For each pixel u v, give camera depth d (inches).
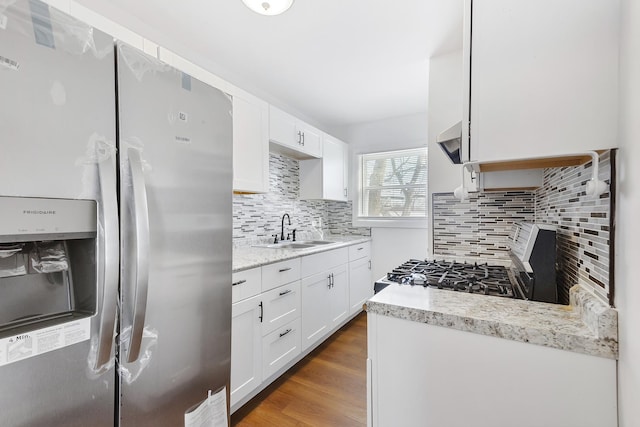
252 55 85.3
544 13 34.0
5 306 30.4
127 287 35.0
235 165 81.4
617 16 31.0
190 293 43.6
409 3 64.2
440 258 82.7
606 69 31.5
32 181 27.9
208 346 46.9
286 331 83.4
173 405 41.4
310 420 66.2
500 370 34.3
